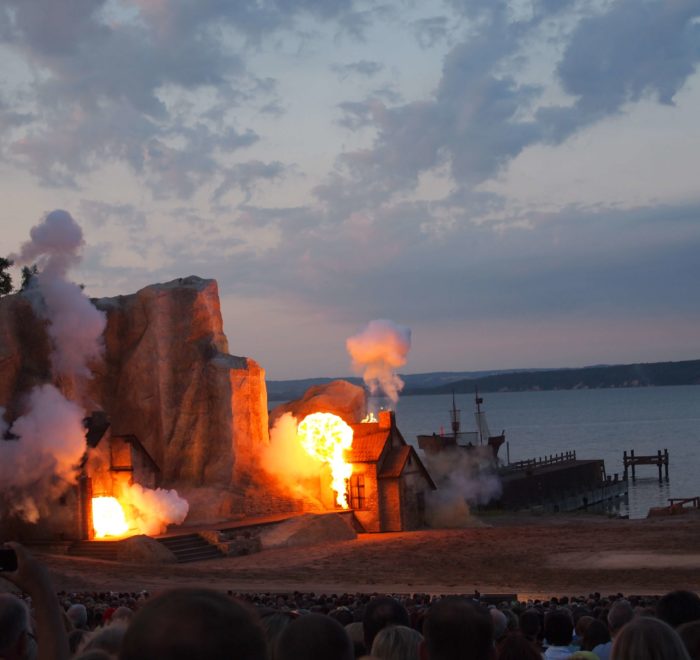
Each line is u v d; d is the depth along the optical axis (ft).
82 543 198.59
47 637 17.87
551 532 223.30
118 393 251.39
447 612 21.57
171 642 11.81
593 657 33.22
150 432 248.32
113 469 217.77
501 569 173.78
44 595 18.11
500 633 47.21
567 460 431.02
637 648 20.57
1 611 21.39
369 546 210.79
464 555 192.03
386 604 34.37
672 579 155.84
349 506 252.42
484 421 371.35
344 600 101.40
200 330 253.03
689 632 25.77
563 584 154.30
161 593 12.73
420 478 263.49
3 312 220.64
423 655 22.93
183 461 246.27
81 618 52.85
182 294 252.83
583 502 393.29
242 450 246.68
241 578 164.45
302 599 103.96
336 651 18.33
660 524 234.38
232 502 238.68
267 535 218.38
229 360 250.78
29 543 201.77
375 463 249.75
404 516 251.19
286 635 18.61
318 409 278.05
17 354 219.41
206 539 205.77
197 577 164.76
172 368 249.55
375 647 25.86
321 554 199.82
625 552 186.70
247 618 12.21
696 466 574.97
